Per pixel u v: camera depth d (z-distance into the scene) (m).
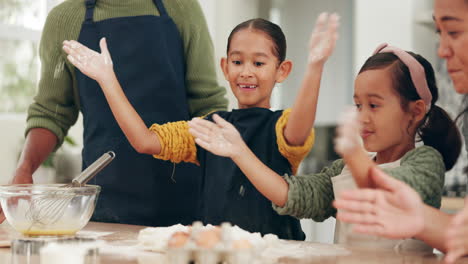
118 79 1.62
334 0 3.20
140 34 1.61
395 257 0.99
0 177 2.94
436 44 2.69
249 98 1.38
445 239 0.93
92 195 1.16
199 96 1.67
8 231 1.27
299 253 1.02
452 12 1.12
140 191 1.60
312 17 3.29
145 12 1.63
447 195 2.27
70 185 1.19
